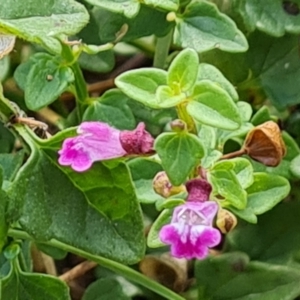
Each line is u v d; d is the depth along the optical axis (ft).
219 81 0.51
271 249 0.61
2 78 0.64
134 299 0.64
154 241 0.48
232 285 0.59
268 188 0.53
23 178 0.46
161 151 0.42
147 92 0.43
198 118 0.42
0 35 0.45
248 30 0.61
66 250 0.56
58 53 0.51
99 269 0.65
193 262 0.64
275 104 0.63
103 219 0.47
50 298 0.50
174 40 0.57
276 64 0.64
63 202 0.47
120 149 0.44
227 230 0.50
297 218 0.61
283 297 0.57
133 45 0.69
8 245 0.50
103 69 0.63
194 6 0.58
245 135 0.54
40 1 0.42
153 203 0.54
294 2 0.62
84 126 0.45
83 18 0.43
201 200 0.43
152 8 0.59
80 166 0.44
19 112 0.49
